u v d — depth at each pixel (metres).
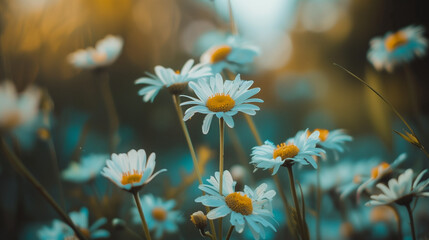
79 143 0.60
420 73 1.18
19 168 0.30
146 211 0.55
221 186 0.35
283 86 1.77
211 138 1.19
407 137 0.35
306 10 2.37
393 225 0.54
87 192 0.60
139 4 1.19
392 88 1.05
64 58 0.64
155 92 0.41
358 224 0.56
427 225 0.53
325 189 0.57
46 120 0.46
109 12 1.03
